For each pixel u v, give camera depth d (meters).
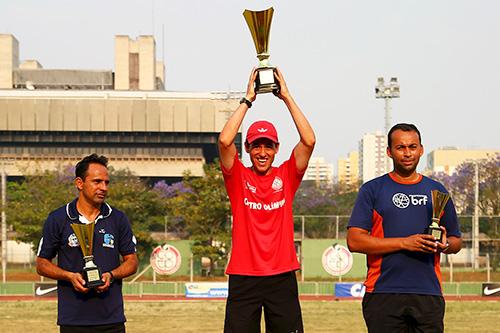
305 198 89.12
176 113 117.31
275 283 8.53
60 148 118.00
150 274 57.97
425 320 8.20
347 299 43.50
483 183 81.25
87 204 9.02
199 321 31.45
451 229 8.55
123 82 133.25
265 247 8.54
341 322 30.92
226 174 8.66
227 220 59.66
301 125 8.69
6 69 130.50
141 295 45.16
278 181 8.69
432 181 8.53
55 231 8.94
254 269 8.51
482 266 64.00
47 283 43.69
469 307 38.06
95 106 116.25
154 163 119.94
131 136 118.38
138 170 119.50
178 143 119.44
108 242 8.95
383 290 8.27
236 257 8.62
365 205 8.46
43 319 31.52
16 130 114.25
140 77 134.38
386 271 8.28
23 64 145.88
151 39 135.00
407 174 8.48
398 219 8.33
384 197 8.40
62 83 134.25
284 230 8.65
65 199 62.56
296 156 8.77
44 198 63.03
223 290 44.56
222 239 57.41
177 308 37.56
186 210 58.59
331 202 87.75
